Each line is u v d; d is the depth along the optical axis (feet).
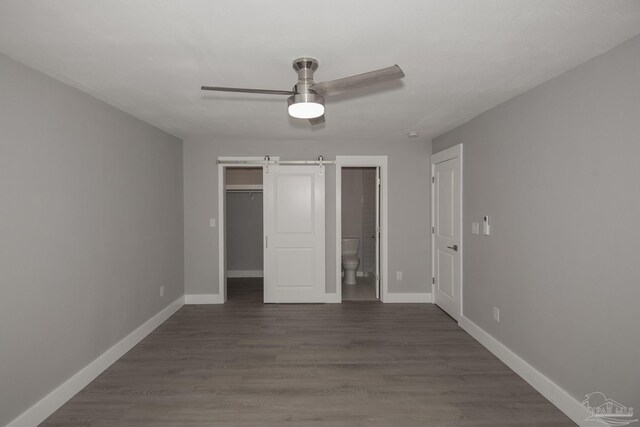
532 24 5.79
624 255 6.33
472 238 12.23
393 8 5.32
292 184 16.14
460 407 8.00
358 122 12.66
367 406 8.03
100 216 9.74
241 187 21.08
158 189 13.44
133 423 7.42
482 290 11.55
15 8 5.22
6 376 6.73
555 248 8.08
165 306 14.05
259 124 12.88
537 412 7.82
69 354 8.43
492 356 10.61
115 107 10.50
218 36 6.16
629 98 6.23
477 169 11.81
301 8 5.31
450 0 5.12
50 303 7.85
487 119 11.12
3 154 6.68
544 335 8.49
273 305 15.93
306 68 7.13
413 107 10.72
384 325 13.29
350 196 22.21
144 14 5.44
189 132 14.29
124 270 10.98
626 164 6.28
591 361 7.07
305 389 8.73
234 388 8.77
